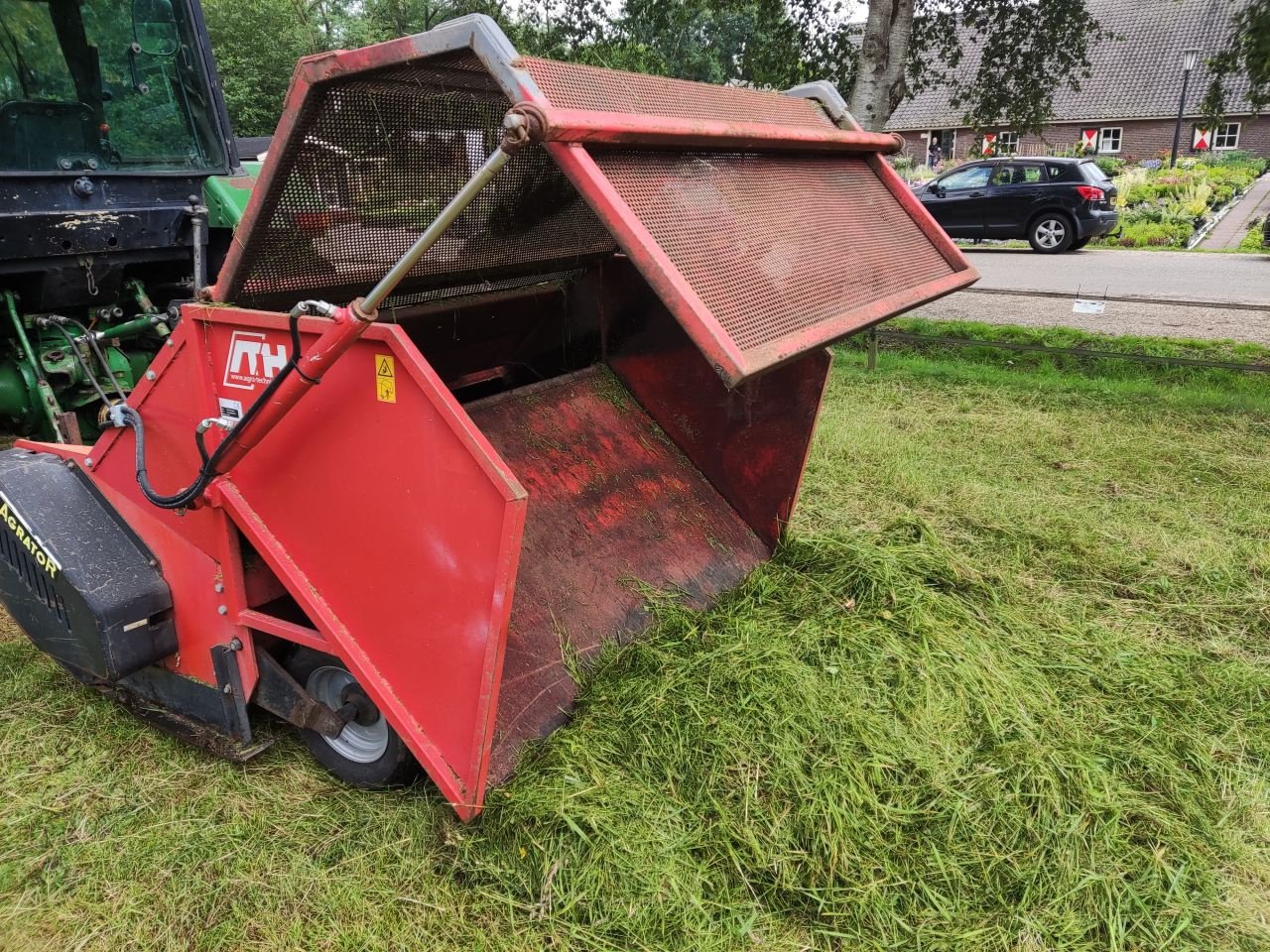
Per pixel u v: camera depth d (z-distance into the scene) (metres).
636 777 2.16
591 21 9.51
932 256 2.63
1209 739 2.49
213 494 2.14
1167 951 1.86
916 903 1.93
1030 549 3.65
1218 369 6.48
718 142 1.97
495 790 2.10
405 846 2.12
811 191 2.34
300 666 2.34
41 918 1.96
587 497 2.89
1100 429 5.32
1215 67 6.70
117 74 3.37
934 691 2.44
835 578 2.95
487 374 3.32
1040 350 7.06
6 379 3.42
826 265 2.14
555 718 2.33
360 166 2.12
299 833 2.19
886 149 2.73
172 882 2.05
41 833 2.20
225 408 2.13
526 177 2.50
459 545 1.87
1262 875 2.06
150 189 3.54
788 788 2.12
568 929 1.87
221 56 19.17
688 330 1.61
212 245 3.99
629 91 1.91
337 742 2.34
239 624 2.28
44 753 2.49
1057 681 2.68
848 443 4.93
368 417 1.91
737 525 3.22
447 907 1.96
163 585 2.37
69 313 3.60
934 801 2.13
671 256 1.69
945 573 3.09
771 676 2.41
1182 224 16.17
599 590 2.68
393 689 2.07
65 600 2.31
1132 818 2.16
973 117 8.92
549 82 1.68
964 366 6.92
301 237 2.19
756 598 2.90
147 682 2.55
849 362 7.12
